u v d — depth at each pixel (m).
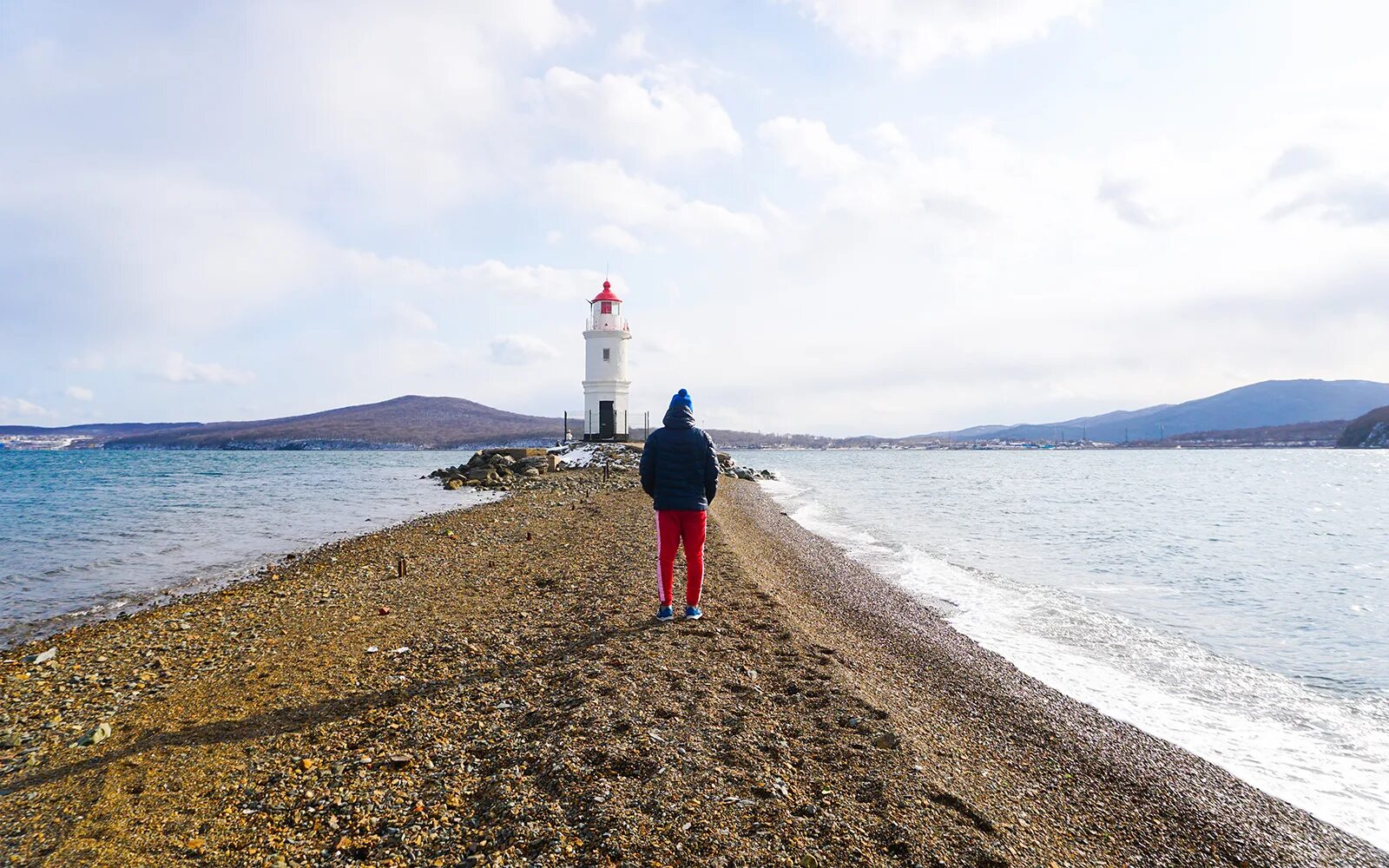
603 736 5.23
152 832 4.37
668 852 3.88
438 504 29.72
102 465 81.56
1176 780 5.82
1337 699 7.96
